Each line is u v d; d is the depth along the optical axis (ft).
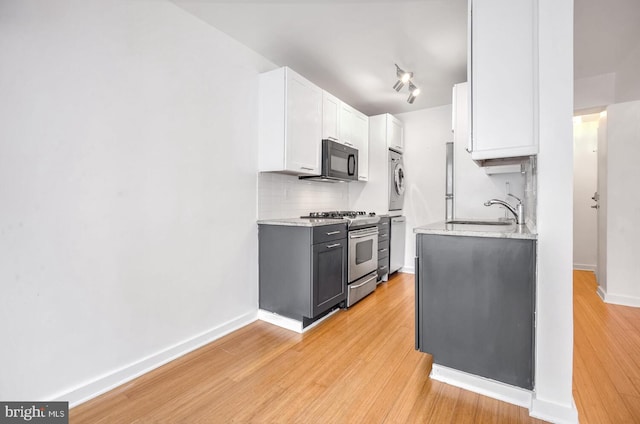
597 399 5.10
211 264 7.55
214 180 7.63
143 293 6.14
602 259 10.82
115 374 5.64
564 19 4.61
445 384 5.62
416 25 7.38
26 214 4.59
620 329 7.91
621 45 8.48
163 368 6.23
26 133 4.58
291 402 5.13
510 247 5.03
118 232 5.73
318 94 9.76
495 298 5.17
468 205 9.75
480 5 5.28
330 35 7.90
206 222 7.43
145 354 6.16
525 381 4.94
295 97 8.73
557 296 4.67
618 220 9.98
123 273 5.81
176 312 6.75
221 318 7.81
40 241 4.74
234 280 8.18
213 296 7.61
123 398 5.26
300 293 8.10
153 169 6.30
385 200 13.08
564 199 4.62
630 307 9.61
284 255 8.39
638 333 7.68
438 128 13.75
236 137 8.21
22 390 4.58
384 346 7.14
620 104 9.85
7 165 4.41
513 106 5.01
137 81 6.00
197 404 5.09
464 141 9.66
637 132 9.66
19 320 4.54
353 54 8.88
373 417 4.75
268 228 8.70
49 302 4.84
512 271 5.02
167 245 6.57
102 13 5.45
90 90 5.30
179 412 4.90
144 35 6.10
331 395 5.31
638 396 5.17
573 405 4.59
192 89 7.06
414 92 10.50
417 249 5.87
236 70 8.18
